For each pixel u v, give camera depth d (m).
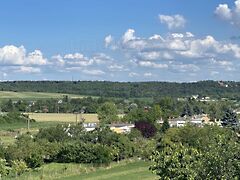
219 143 29.97
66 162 83.56
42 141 91.12
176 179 32.81
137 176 68.25
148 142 92.44
